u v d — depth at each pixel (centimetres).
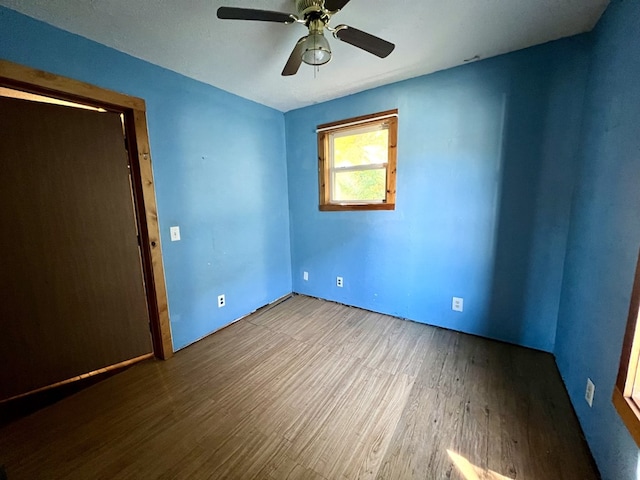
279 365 212
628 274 112
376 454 137
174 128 219
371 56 198
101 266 198
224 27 159
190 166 233
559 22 163
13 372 174
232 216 275
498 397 173
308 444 144
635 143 112
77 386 192
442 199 242
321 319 288
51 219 176
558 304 209
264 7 144
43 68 152
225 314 276
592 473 125
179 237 229
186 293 239
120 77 184
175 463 135
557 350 204
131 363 217
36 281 176
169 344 226
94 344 200
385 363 211
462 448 139
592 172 158
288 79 233
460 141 227
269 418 162
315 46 132
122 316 210
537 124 197
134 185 205
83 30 160
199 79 231
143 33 164
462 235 238
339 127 285
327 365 211
